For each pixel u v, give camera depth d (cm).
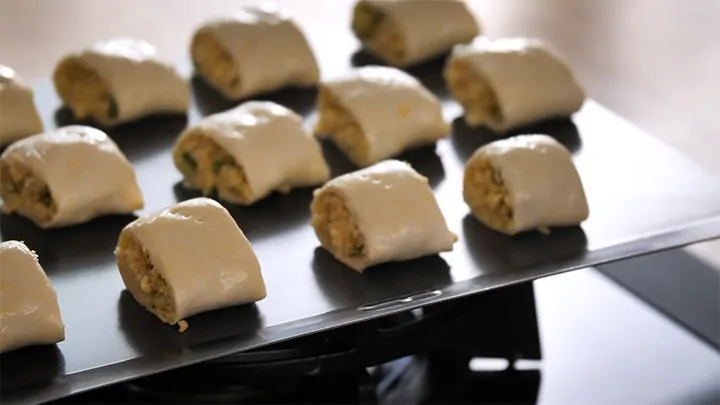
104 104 63
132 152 62
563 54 74
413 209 55
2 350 50
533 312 56
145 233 53
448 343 55
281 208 59
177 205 54
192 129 59
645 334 59
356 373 53
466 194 59
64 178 57
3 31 75
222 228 53
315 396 53
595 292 61
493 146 58
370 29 70
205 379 52
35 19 76
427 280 55
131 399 53
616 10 80
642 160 62
